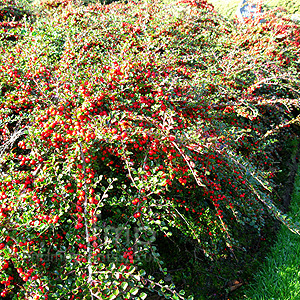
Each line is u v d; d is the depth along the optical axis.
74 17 4.50
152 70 3.24
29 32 3.92
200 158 2.75
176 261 2.68
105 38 4.04
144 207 2.12
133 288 1.63
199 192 3.00
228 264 2.76
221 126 3.23
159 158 2.62
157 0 6.48
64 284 1.89
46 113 2.41
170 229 2.78
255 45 5.13
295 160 4.34
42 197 2.05
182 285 2.49
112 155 2.72
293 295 2.33
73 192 2.21
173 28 4.89
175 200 2.79
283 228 3.13
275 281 2.50
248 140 4.05
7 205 1.93
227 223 3.09
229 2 11.35
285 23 5.89
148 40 3.58
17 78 2.99
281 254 2.80
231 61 4.29
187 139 2.24
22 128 2.65
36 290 1.63
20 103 2.91
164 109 2.81
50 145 2.31
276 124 4.71
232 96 3.85
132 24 4.40
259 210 3.07
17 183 2.12
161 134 2.23
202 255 2.79
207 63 4.39
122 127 2.21
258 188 3.13
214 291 2.50
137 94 2.84
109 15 4.71
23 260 1.73
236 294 2.49
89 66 3.32
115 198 2.19
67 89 2.77
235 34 5.47
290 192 3.73
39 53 3.40
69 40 3.56
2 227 1.71
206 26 5.42
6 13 5.80
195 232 2.50
